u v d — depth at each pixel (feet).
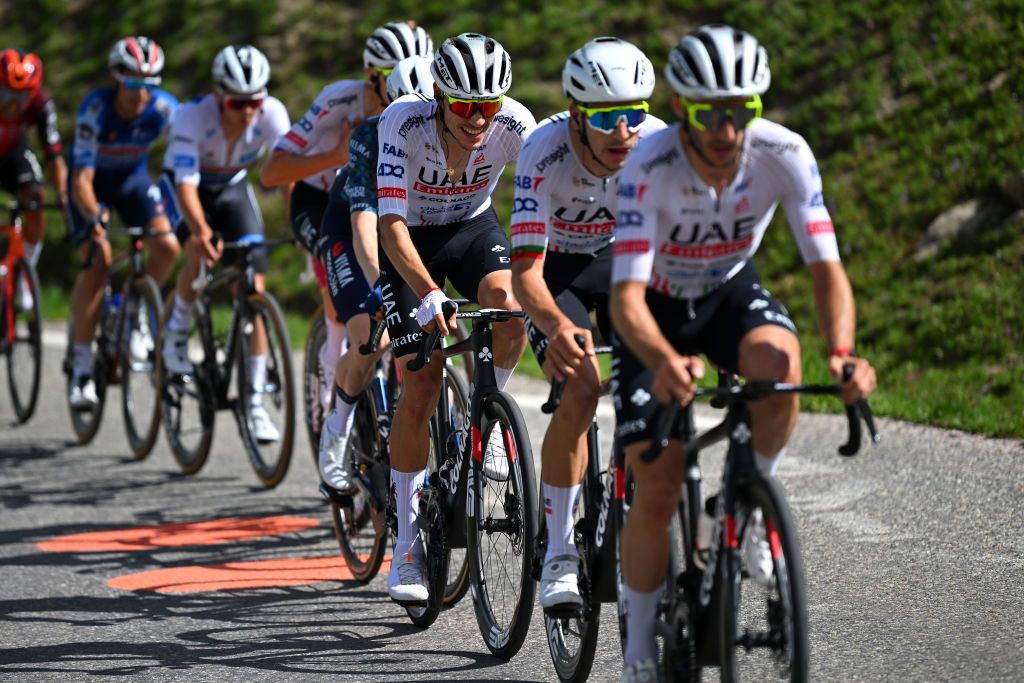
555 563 38.22
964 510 54.70
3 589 52.75
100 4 169.17
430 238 48.44
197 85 150.10
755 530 30.73
